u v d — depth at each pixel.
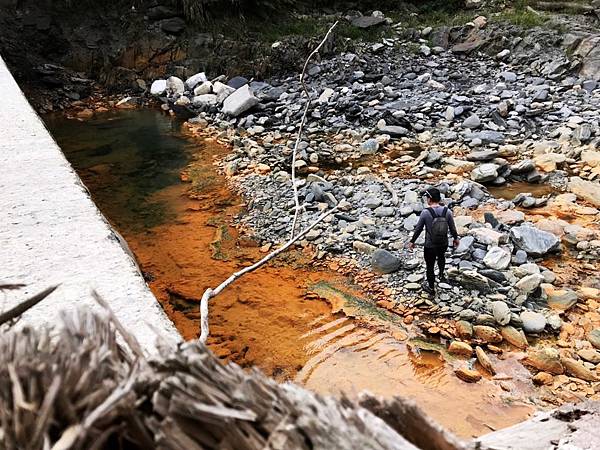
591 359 6.35
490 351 6.59
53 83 17.16
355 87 15.94
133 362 1.36
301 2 20.25
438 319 7.08
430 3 20.91
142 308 2.88
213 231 9.48
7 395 1.17
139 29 18.19
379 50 17.98
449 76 16.27
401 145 12.84
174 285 8.00
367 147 12.47
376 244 8.70
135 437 1.18
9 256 3.40
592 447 2.65
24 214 3.95
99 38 18.19
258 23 19.12
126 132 14.57
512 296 7.35
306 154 12.31
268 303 7.54
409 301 7.42
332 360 6.51
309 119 14.46
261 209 10.08
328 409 1.21
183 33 18.28
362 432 1.18
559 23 17.41
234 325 7.14
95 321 1.48
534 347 6.61
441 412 5.74
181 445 1.13
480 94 15.03
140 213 10.21
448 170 11.30
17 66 17.08
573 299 7.27
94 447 1.09
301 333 6.97
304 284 7.92
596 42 15.88
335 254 8.55
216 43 17.92
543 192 10.48
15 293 2.99
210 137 14.06
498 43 17.45
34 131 5.67
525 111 13.83
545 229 8.98
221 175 11.67
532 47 16.91
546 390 5.99
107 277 3.17
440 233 7.09
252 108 15.14
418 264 8.07
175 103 16.17
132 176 11.83
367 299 7.54
